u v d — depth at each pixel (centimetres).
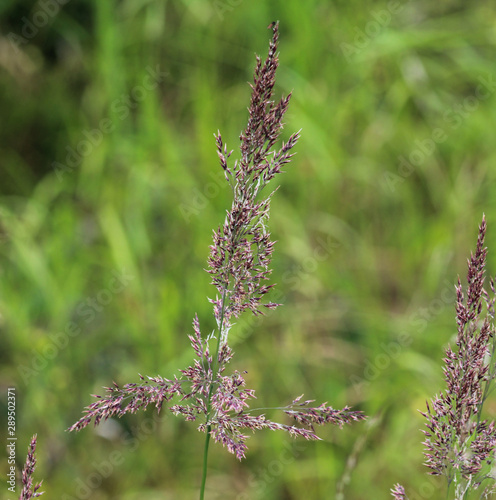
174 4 605
